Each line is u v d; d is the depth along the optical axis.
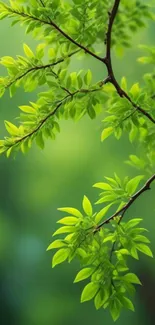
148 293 5.65
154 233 5.00
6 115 5.00
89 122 5.10
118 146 4.98
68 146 5.15
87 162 5.12
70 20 1.72
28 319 5.63
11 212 5.52
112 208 4.70
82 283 5.55
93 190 5.11
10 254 5.54
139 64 4.74
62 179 5.23
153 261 5.46
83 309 5.54
